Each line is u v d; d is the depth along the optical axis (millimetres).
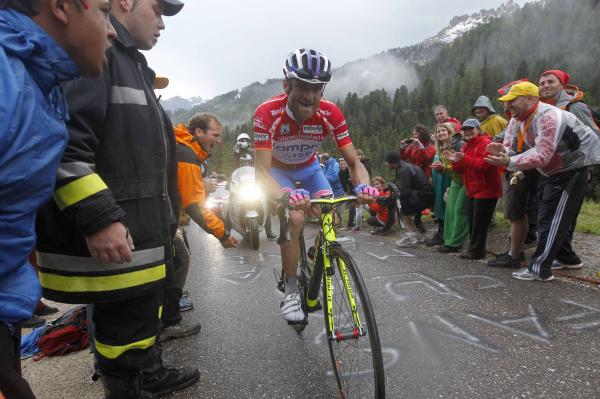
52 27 978
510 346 2465
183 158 2949
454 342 2564
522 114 3475
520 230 3945
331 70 2352
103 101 1442
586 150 3225
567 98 3811
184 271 3010
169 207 1825
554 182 3379
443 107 5785
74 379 2418
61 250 1562
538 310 2953
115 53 1594
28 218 894
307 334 2834
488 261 4316
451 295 3406
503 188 4484
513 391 2010
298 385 2195
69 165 1311
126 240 1392
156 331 1812
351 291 1905
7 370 883
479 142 4211
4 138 768
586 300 3068
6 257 863
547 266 3514
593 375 2100
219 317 3299
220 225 3064
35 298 954
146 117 1665
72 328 2787
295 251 2496
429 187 5340
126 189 1590
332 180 7762
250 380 2275
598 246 4488
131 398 1818
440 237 5355
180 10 1991
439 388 2068
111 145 1551
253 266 4988
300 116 2557
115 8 1736
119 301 1685
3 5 891
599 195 14969
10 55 840
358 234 6754
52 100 1000
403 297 3453
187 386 2230
